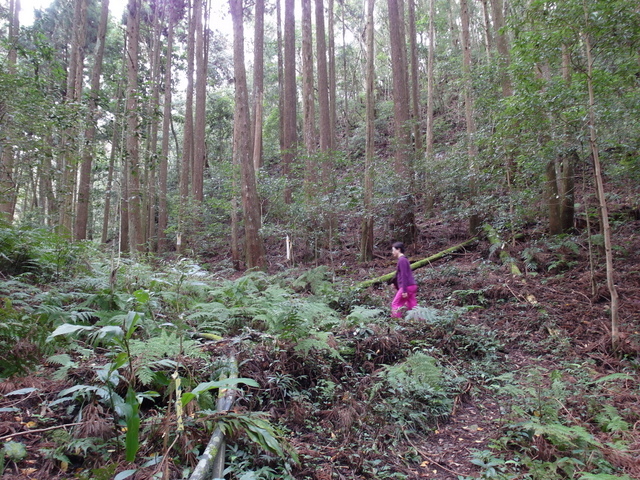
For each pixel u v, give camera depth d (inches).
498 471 112.3
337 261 438.6
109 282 184.7
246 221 389.4
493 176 360.2
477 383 173.2
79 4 595.8
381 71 1116.5
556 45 202.8
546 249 330.0
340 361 165.6
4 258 212.5
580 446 118.1
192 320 178.1
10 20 634.2
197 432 95.1
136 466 89.8
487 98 352.2
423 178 434.3
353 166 476.7
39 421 100.3
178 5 743.1
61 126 261.6
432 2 597.6
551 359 196.9
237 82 386.9
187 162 644.7
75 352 138.0
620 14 177.9
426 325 214.1
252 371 138.7
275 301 207.0
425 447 129.0
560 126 219.9
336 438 123.1
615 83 204.8
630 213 349.4
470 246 406.6
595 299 245.9
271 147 972.6
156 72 669.3
